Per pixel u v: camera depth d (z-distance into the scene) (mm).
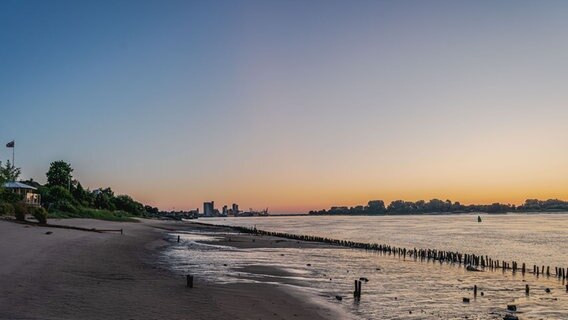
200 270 35188
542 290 32969
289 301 24703
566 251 68062
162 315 18500
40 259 29875
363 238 97812
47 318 16203
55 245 38406
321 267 42531
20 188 92062
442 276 39406
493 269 45656
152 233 82312
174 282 27094
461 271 43344
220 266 38781
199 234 96125
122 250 43469
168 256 44969
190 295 23375
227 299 23406
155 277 28516
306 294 27312
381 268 43719
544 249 71188
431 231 128250
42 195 103562
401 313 23875
